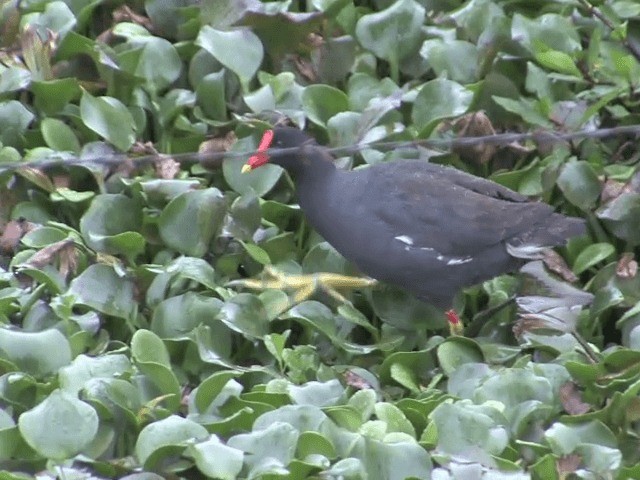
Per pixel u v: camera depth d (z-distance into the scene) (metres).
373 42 13.32
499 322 11.74
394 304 11.73
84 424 9.27
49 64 12.65
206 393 9.99
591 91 13.14
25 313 11.04
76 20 13.33
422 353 11.00
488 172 12.88
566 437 9.88
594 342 11.66
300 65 13.46
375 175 11.42
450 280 11.34
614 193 12.17
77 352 10.66
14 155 12.06
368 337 11.77
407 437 9.66
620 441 10.23
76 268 11.40
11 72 12.58
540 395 10.34
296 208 12.21
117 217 11.77
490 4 13.80
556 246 11.77
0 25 13.19
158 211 11.90
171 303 11.05
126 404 9.90
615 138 13.10
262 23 13.09
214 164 12.55
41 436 9.20
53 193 11.90
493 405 10.07
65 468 9.28
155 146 12.82
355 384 10.72
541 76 13.05
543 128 12.63
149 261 11.92
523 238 11.32
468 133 12.57
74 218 12.20
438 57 13.29
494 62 13.27
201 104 12.92
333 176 11.50
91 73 13.06
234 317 10.92
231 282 11.53
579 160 12.77
